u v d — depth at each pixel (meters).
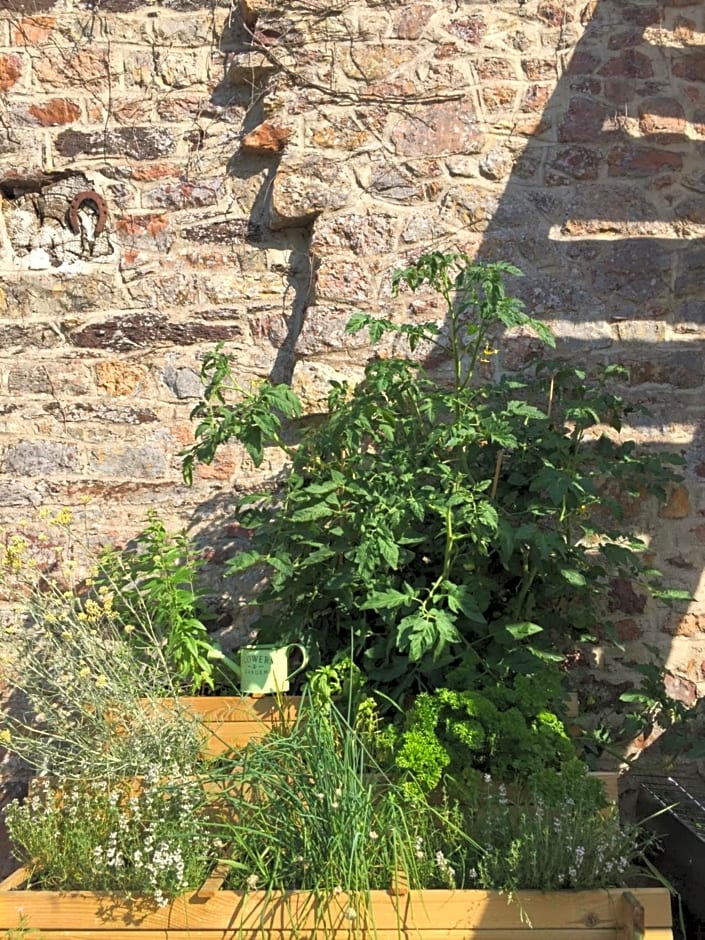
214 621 4.36
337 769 3.14
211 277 4.52
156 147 4.55
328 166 4.43
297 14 4.46
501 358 4.39
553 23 4.46
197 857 3.15
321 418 4.36
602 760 4.22
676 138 4.44
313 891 3.03
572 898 3.01
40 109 4.57
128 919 3.09
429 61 4.46
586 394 4.28
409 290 4.39
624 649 4.19
